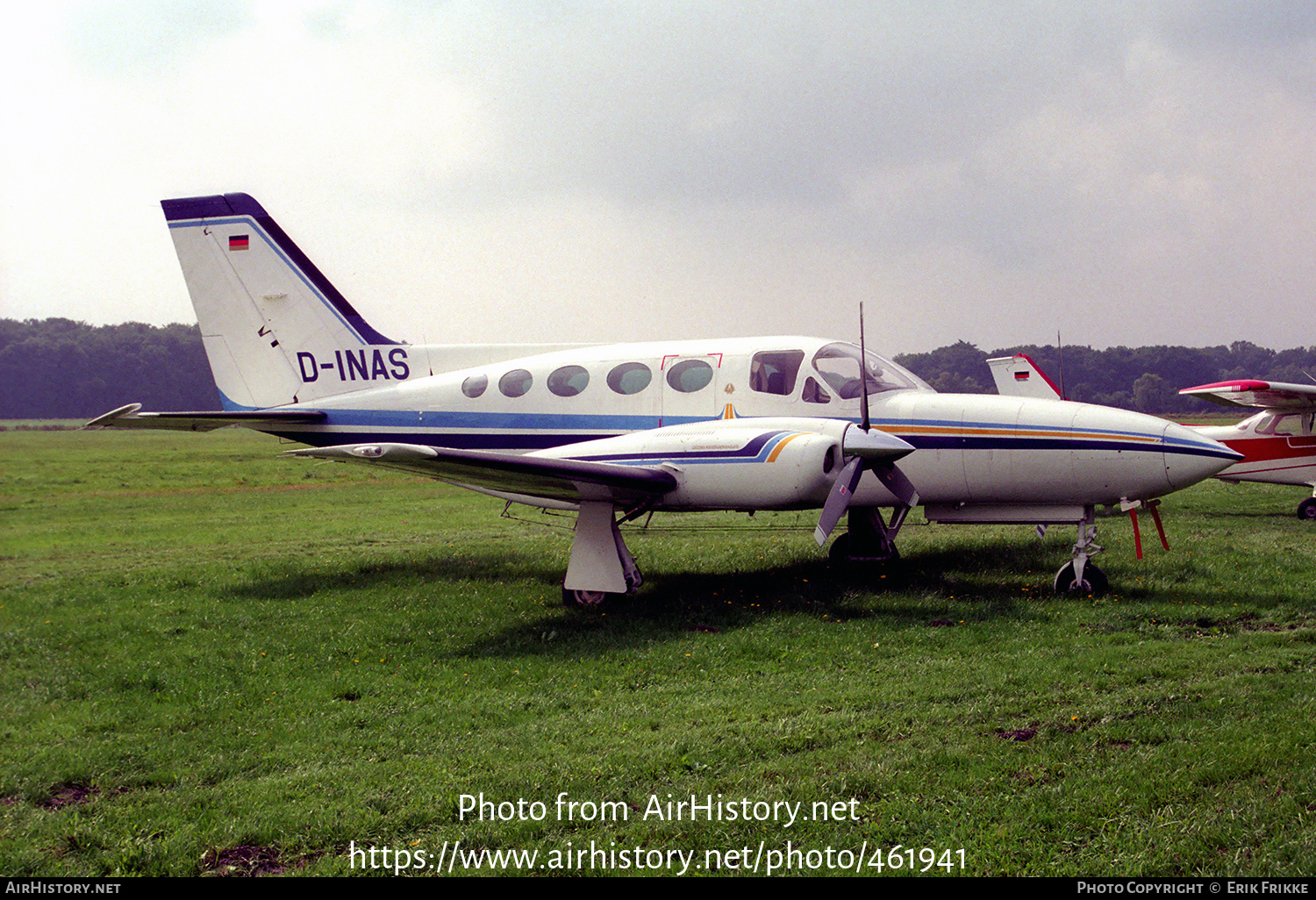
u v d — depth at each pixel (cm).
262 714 536
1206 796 379
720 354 933
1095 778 398
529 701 551
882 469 801
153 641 716
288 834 371
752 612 776
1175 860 332
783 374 902
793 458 749
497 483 816
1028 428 834
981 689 535
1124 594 811
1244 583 838
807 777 414
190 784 431
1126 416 822
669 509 814
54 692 585
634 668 618
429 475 823
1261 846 338
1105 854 338
